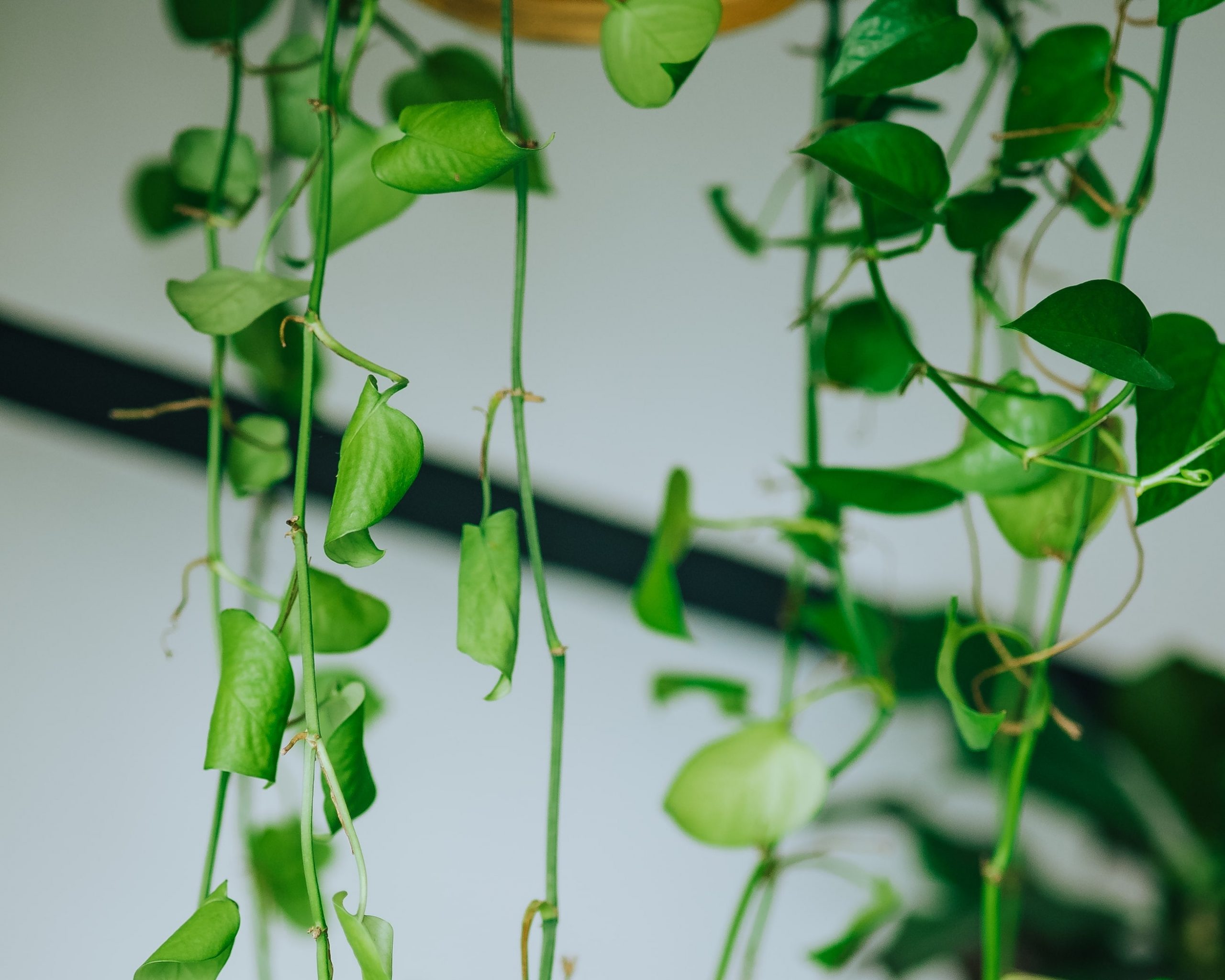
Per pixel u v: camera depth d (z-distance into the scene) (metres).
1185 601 1.92
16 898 1.96
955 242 1.10
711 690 1.58
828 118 1.23
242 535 1.98
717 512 1.96
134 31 1.90
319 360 1.33
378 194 1.12
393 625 1.99
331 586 1.07
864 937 1.38
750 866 1.99
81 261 1.95
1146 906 1.91
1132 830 1.71
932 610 1.74
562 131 1.89
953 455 1.09
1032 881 1.76
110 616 2.02
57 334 1.95
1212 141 1.79
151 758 1.99
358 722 1.03
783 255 1.88
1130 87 1.79
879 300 1.10
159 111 1.91
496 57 1.81
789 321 1.90
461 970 1.96
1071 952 1.69
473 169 0.98
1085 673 1.93
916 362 1.07
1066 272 1.81
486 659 1.01
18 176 1.95
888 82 1.04
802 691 1.99
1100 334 0.96
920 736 1.98
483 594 1.02
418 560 2.00
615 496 1.98
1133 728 1.75
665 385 1.95
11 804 1.98
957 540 1.94
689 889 1.99
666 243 1.91
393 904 1.96
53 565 2.03
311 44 1.24
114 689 2.00
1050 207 1.77
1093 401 1.09
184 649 2.00
